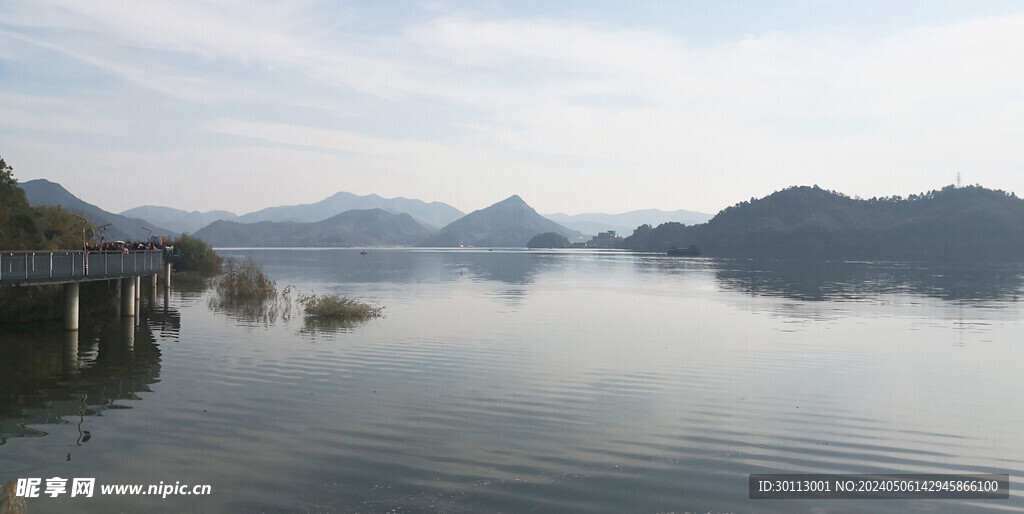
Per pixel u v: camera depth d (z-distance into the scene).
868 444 13.09
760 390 17.47
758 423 14.39
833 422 14.55
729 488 10.73
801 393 17.19
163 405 14.97
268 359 20.86
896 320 33.84
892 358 22.44
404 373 19.00
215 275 68.31
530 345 24.47
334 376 18.42
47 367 19.17
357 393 16.45
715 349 24.02
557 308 39.22
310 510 9.54
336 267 104.75
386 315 34.06
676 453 12.35
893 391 17.52
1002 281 74.12
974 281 73.81
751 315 36.03
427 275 80.00
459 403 15.64
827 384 18.31
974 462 12.13
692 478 11.12
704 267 118.00
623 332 28.55
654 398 16.47
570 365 20.59
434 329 28.70
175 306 37.12
